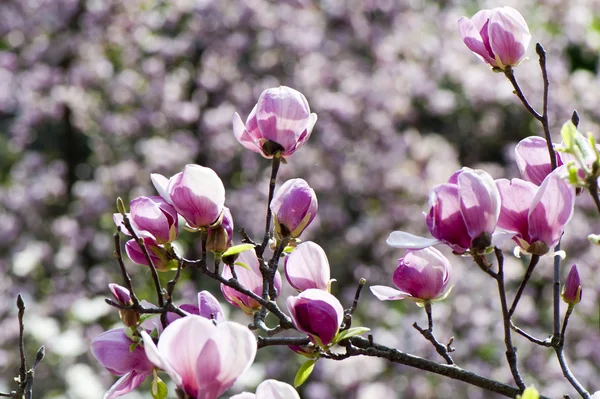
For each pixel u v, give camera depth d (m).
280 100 1.80
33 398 5.35
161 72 8.59
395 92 8.29
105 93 8.73
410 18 8.88
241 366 1.28
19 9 8.63
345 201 8.05
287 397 1.54
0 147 9.92
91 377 5.39
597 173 1.39
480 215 1.45
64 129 8.87
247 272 1.89
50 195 8.51
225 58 8.52
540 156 1.75
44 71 8.65
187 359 1.28
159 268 1.74
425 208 7.66
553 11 9.21
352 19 8.67
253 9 8.44
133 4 8.62
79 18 8.61
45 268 7.69
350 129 8.08
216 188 1.68
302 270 1.76
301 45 8.41
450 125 8.88
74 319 6.38
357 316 6.95
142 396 5.13
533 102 8.34
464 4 9.46
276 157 1.82
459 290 6.68
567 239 7.10
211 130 8.20
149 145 8.14
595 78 8.66
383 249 7.48
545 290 7.16
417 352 6.30
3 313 6.89
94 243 7.76
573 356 6.50
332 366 6.32
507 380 6.16
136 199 1.71
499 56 1.82
